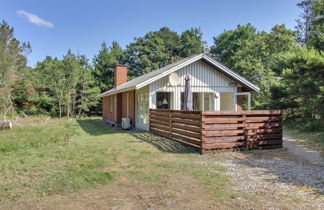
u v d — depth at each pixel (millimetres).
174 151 6711
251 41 22391
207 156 6125
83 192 3590
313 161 5598
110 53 33469
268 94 18234
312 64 8438
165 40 36344
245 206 3059
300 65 8758
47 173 4520
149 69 32562
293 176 4336
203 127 6410
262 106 16031
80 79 27078
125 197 3391
